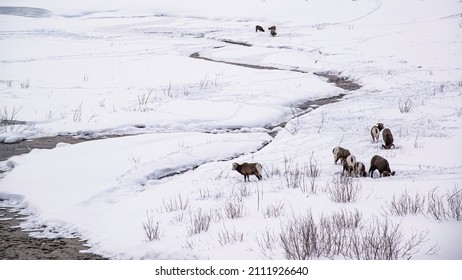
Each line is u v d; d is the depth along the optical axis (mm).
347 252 13852
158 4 117375
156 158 27656
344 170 24031
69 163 26672
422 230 15141
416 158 25453
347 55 62438
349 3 98688
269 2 108688
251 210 18781
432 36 66688
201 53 69250
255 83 49531
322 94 45719
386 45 65312
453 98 39719
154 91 46156
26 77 51125
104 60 61375
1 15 106312
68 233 18828
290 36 77875
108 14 111938
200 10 108500
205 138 31781
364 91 46625
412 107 37875
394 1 96938
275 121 37781
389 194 19688
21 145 31484
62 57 63031
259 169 23141
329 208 18297
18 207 21922
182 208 19844
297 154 28297
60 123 35750
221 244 15406
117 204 21578
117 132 34469
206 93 45219
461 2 87000
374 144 29031
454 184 20422
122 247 16797
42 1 128250
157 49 71062
